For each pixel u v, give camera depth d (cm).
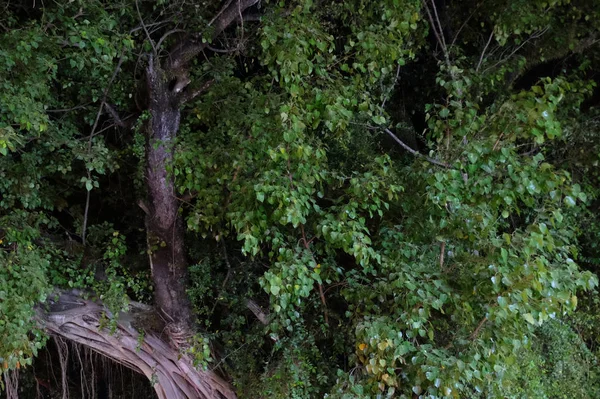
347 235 553
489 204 536
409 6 611
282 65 541
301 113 561
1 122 566
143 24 644
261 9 731
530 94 495
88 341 737
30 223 677
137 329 753
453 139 558
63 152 694
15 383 838
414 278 569
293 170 576
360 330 562
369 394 570
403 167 657
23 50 540
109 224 773
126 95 741
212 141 689
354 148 745
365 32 603
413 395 580
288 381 675
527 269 490
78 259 730
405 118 882
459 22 864
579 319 823
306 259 584
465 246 583
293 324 712
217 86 686
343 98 566
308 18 596
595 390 777
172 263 735
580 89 809
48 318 695
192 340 753
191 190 698
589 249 861
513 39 849
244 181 612
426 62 896
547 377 762
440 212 574
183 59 671
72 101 728
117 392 966
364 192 574
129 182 876
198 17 659
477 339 541
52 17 580
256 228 582
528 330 566
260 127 591
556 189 502
